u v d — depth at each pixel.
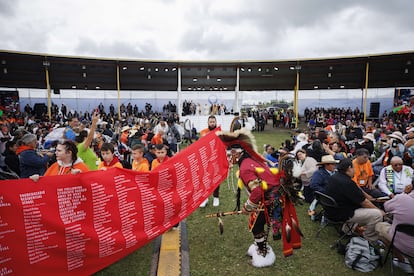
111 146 4.41
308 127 23.33
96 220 2.89
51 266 2.61
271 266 3.66
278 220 3.38
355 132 11.68
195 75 25.88
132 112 27.86
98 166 4.50
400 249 3.41
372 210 3.84
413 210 3.27
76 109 29.56
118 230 3.06
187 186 3.80
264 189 3.28
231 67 23.55
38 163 4.43
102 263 2.94
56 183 2.66
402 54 19.39
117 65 21.80
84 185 2.82
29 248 2.49
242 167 3.42
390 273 3.54
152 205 3.37
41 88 27.00
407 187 4.21
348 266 3.66
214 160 4.30
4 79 24.20
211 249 4.10
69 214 2.72
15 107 22.14
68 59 20.12
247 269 3.59
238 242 4.30
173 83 28.17
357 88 29.55
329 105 34.25
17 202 2.45
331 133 8.23
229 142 3.62
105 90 29.48
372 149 8.45
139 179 3.29
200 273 3.49
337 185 4.01
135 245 3.19
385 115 25.02
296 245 3.45
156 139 8.19
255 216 3.44
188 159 3.88
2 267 2.38
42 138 9.25
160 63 21.97
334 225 4.88
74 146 3.55
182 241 4.29
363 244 3.68
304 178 5.93
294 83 28.33
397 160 5.02
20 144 4.86
